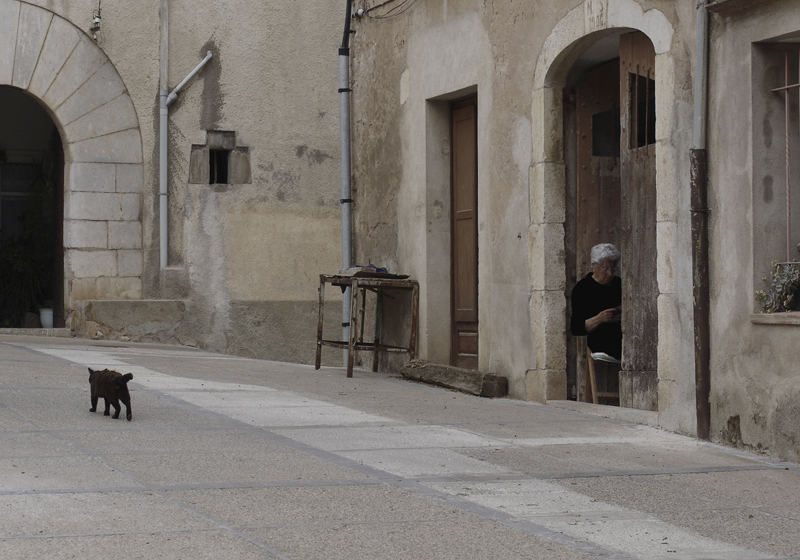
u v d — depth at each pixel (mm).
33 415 8391
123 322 14805
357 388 11242
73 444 7426
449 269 12797
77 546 5133
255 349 15242
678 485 7027
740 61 8414
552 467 7430
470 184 12461
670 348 9133
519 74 11094
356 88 14766
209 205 15180
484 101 11680
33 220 16891
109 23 14945
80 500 5961
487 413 9867
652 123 10031
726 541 5719
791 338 7918
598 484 6953
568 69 10680
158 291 15102
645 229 9812
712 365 8688
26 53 14695
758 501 6656
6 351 12133
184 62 15180
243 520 5715
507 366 11305
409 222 13164
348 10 14531
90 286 14906
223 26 15281
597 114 10898
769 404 8086
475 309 12391
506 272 11328
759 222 8305
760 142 8328
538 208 10789
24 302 16562
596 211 10930
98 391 8531
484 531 5688
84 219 14883
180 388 10219
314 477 6781
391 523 5773
